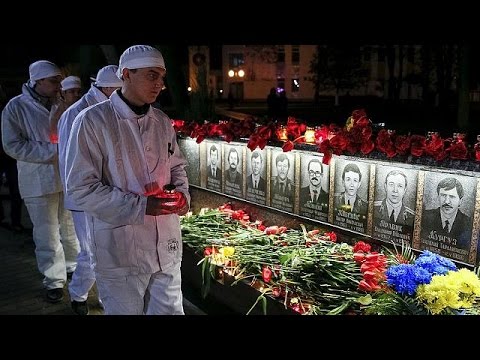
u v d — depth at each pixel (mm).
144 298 3037
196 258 4387
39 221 4605
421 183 3393
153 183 2867
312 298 3363
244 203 5121
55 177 4559
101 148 2771
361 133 3707
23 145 4480
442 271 3031
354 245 3934
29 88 4715
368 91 46812
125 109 2795
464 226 3152
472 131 15484
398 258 3461
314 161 4238
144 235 2824
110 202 2682
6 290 4945
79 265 4199
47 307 4504
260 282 3646
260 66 51750
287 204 4574
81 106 4027
